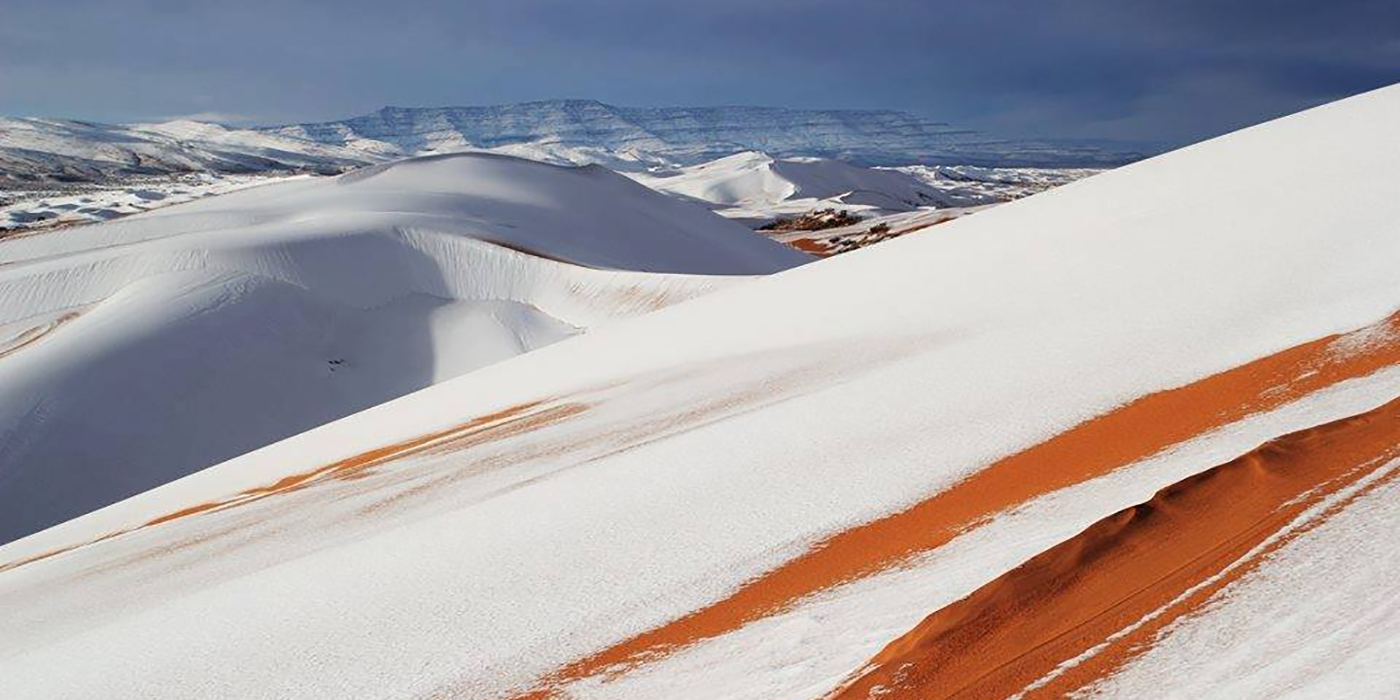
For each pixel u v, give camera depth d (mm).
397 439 30734
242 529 20859
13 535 50062
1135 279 20516
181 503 30781
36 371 58844
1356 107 28391
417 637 10766
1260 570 7570
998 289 24031
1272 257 18625
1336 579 7117
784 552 10953
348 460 29688
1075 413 13320
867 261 34844
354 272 81125
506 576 12031
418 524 15273
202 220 105812
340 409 67625
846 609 9219
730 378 23516
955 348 19219
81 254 80812
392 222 91500
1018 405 14312
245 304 71812
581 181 140375
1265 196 22734
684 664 8922
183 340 65500
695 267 120750
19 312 72062
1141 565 8117
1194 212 23781
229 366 65812
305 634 11578
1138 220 25125
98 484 54375
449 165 139250
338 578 13359
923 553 10156
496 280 83062
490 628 10602
